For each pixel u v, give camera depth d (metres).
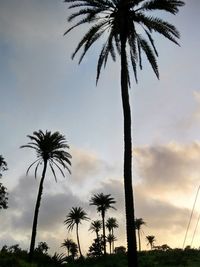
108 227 110.50
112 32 27.84
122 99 26.06
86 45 28.12
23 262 37.41
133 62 28.75
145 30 27.92
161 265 49.12
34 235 46.53
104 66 28.80
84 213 92.25
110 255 74.25
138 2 26.47
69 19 27.61
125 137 25.06
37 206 48.47
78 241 90.12
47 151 51.19
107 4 26.88
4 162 55.75
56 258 43.91
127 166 24.30
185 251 60.12
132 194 23.67
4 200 55.72
